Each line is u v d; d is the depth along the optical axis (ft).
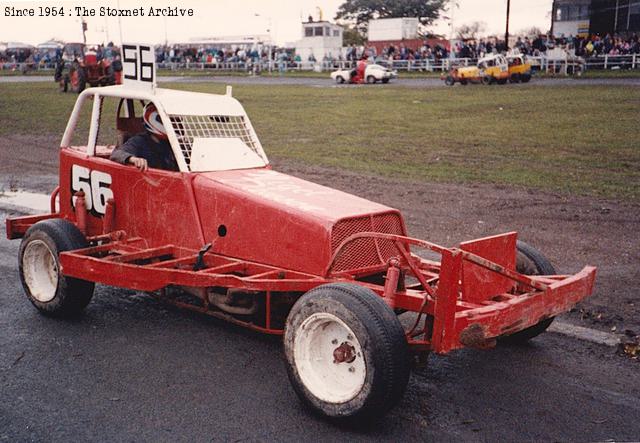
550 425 12.94
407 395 14.12
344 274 14.17
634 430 12.82
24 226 19.85
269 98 92.68
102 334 17.16
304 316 12.74
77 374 14.85
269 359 15.69
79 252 17.19
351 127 62.80
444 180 38.50
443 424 12.91
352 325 12.03
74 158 19.48
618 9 143.54
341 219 14.38
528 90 92.58
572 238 26.50
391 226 15.66
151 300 19.84
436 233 27.07
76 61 105.40
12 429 12.51
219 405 13.48
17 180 39.24
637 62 118.83
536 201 33.04
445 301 12.03
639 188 35.76
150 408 13.34
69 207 19.95
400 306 13.73
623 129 56.03
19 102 89.30
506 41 148.05
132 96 17.98
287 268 14.93
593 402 13.93
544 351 16.55
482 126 61.16
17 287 20.97
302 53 194.90
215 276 14.53
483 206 32.01
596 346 16.80
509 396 14.14
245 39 241.96
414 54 157.89
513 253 15.08
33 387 14.23
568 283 14.40
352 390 12.32
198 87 113.29
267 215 15.23
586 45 127.24
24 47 239.50
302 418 13.00
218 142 17.84
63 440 12.14
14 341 16.69
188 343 16.60
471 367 15.60
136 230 17.94
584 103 73.87
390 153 48.49
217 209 16.17
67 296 17.56
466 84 110.93
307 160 45.75
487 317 12.46
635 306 19.36
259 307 15.61
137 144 18.22
